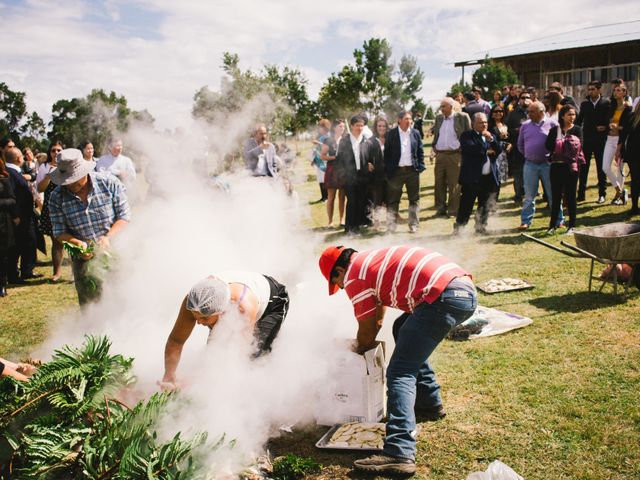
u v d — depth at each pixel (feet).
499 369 14.26
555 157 26.81
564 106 26.73
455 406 12.70
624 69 94.48
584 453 10.61
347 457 11.12
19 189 27.45
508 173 43.75
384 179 32.45
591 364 14.06
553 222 27.84
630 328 16.02
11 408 9.56
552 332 16.25
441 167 35.17
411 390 10.68
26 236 27.86
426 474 10.45
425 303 10.66
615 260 18.10
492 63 98.99
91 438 9.32
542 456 10.64
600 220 29.12
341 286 11.81
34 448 8.93
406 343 10.69
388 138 31.58
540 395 12.80
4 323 21.17
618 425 11.37
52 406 9.72
